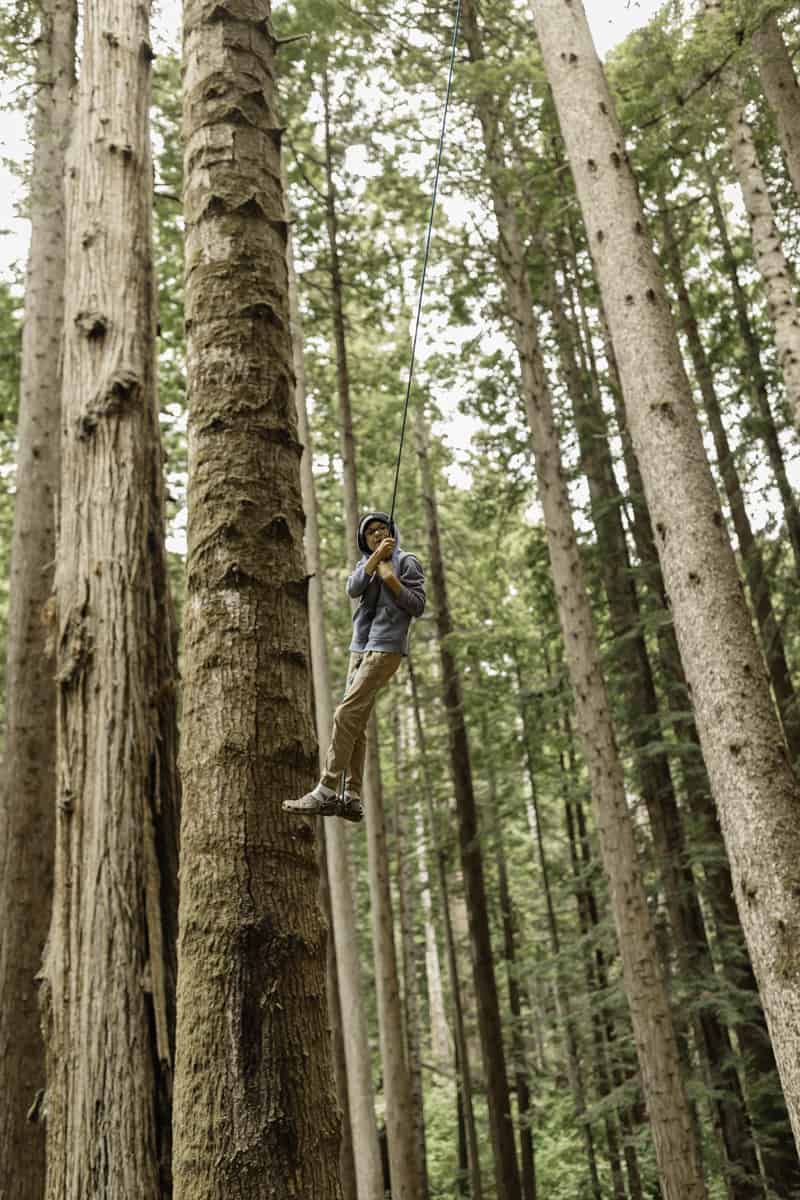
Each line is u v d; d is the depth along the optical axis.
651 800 13.21
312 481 13.94
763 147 14.23
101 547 5.13
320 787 3.25
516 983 22.05
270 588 3.46
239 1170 2.66
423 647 22.84
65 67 10.36
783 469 13.61
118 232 5.84
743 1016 11.08
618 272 6.39
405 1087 12.86
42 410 9.30
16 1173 6.24
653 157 10.45
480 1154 23.17
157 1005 4.39
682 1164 8.69
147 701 4.95
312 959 3.06
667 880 12.56
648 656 14.92
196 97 4.28
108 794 4.69
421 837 25.08
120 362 5.52
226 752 3.18
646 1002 9.37
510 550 20.92
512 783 20.47
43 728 7.82
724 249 16.55
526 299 12.80
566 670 13.77
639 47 9.19
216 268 3.92
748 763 5.09
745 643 5.38
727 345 16.14
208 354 3.79
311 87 14.67
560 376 16.05
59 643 5.02
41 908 7.15
